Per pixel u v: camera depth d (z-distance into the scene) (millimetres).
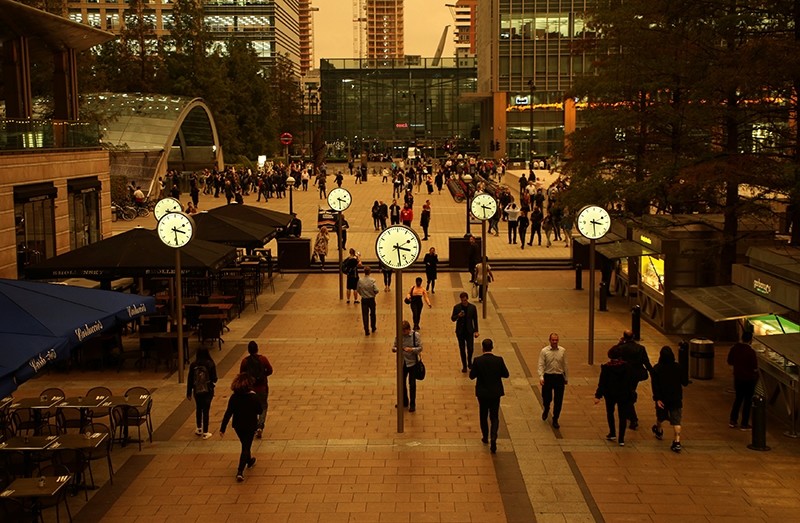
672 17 22266
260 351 20875
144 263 19797
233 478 12797
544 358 14977
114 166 64000
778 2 19734
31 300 12625
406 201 44625
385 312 25469
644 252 23188
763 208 20625
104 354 19344
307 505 11805
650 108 24781
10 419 13820
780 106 21750
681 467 13141
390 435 14695
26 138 26812
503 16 98750
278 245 33844
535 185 51469
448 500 11938
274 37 180625
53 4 53938
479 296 28016
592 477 12750
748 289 18047
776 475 12812
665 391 13836
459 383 17953
